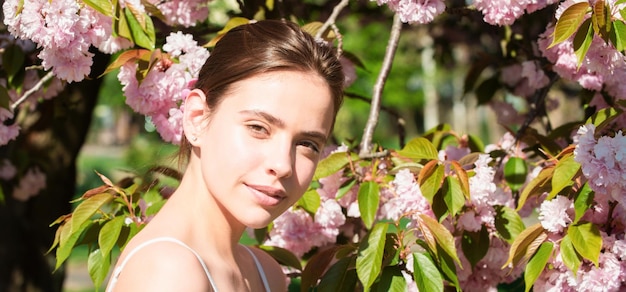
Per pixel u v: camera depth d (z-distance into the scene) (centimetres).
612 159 227
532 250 251
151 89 275
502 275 288
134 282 173
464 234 272
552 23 302
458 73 1912
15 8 262
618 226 259
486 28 492
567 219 247
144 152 1848
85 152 3056
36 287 504
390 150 282
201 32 351
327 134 190
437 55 667
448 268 246
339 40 300
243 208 183
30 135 473
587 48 245
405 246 253
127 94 277
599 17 237
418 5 279
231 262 195
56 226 500
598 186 232
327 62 189
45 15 260
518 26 401
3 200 433
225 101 185
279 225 287
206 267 180
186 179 194
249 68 183
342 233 326
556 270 261
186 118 193
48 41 257
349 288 252
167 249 176
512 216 274
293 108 182
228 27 285
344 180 289
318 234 290
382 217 294
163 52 286
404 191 261
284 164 181
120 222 249
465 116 2469
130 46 287
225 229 193
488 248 275
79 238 266
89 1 255
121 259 182
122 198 261
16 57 331
